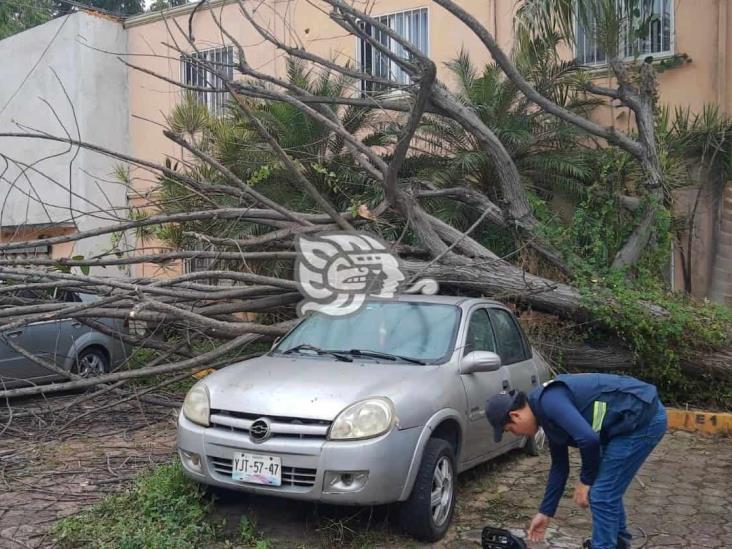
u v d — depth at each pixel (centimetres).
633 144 952
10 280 821
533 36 988
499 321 655
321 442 453
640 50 1175
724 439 768
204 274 779
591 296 825
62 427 745
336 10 1084
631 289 873
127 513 510
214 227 1011
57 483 594
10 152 1783
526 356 676
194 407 502
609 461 388
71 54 1662
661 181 945
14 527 505
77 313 772
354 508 518
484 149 945
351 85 1199
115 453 674
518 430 402
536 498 582
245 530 484
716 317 847
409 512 475
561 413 382
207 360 756
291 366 533
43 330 927
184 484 529
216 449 477
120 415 815
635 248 935
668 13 1159
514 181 943
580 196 1076
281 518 517
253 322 880
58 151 1700
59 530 490
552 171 1098
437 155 1146
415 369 524
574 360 863
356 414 457
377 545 479
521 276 848
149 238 1142
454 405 517
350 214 856
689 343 829
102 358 997
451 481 507
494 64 1205
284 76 1470
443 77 1336
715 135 1078
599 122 1184
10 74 1780
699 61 1134
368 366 529
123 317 785
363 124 1186
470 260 864
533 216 950
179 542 460
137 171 1686
